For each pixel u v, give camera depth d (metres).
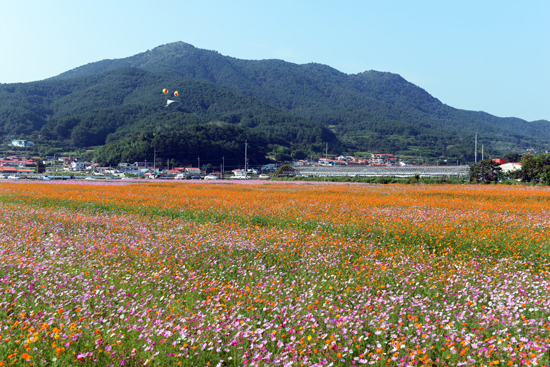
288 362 5.64
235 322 6.89
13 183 57.22
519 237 14.40
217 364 5.68
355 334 6.54
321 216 20.12
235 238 14.28
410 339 6.47
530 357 5.54
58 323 7.17
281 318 7.30
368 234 15.88
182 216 21.05
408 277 9.48
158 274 9.97
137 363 5.89
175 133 176.75
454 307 7.69
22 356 5.70
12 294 8.52
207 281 9.68
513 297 8.10
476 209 23.36
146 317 7.31
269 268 10.89
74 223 17.62
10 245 12.82
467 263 11.21
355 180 76.69
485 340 5.99
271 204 25.62
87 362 5.91
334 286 9.23
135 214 21.98
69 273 9.92
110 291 8.90
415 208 23.84
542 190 41.53
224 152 182.75
